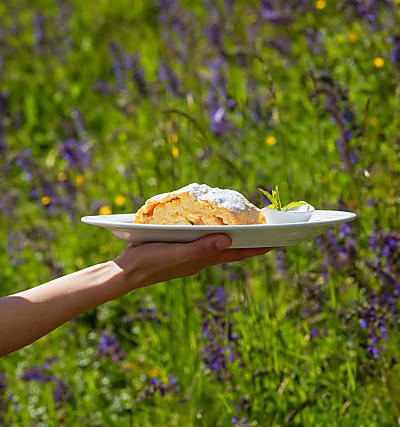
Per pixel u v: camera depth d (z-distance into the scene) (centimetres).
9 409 275
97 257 343
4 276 363
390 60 342
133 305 319
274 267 304
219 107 365
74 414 272
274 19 444
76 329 318
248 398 244
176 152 305
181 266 159
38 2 720
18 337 152
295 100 388
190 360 263
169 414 263
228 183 336
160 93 448
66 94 553
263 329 253
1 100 541
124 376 293
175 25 527
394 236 246
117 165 405
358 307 238
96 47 604
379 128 323
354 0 375
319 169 335
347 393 236
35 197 383
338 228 262
